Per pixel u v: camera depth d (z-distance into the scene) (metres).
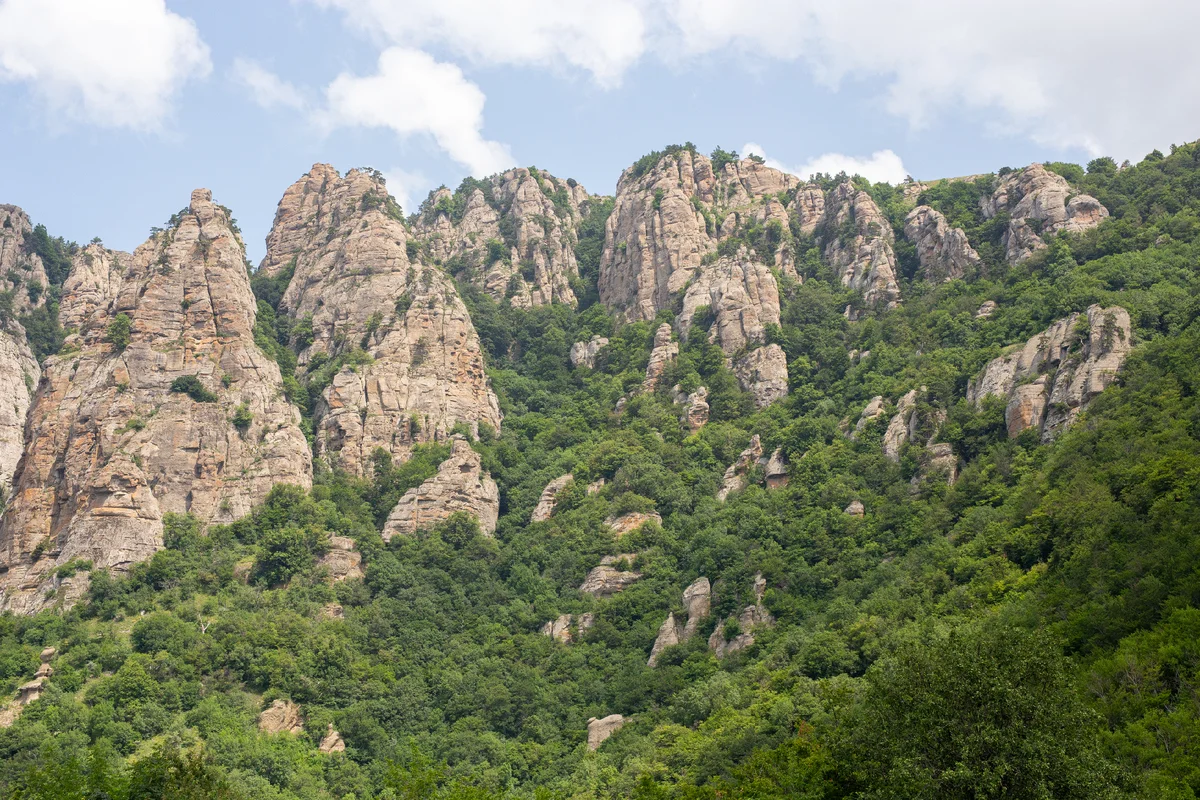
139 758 110.00
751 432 170.12
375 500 167.38
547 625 143.12
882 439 150.00
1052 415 133.25
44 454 161.38
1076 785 63.44
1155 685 80.69
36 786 90.94
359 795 115.19
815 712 98.31
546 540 158.00
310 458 168.25
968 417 143.25
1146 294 143.50
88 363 169.38
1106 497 106.94
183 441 160.25
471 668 134.75
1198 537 91.44
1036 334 147.62
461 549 158.88
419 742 123.44
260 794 108.38
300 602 141.50
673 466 166.75
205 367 169.38
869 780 71.12
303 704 126.69
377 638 138.75
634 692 124.94
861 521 136.38
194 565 146.12
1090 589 95.69
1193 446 106.75
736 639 127.25
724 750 100.94
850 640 112.06
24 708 119.88
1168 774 71.44
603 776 108.56
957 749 65.50
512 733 126.69
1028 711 65.94
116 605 138.50
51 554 149.62
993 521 119.75
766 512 146.62
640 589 142.38
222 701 123.38
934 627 102.81
